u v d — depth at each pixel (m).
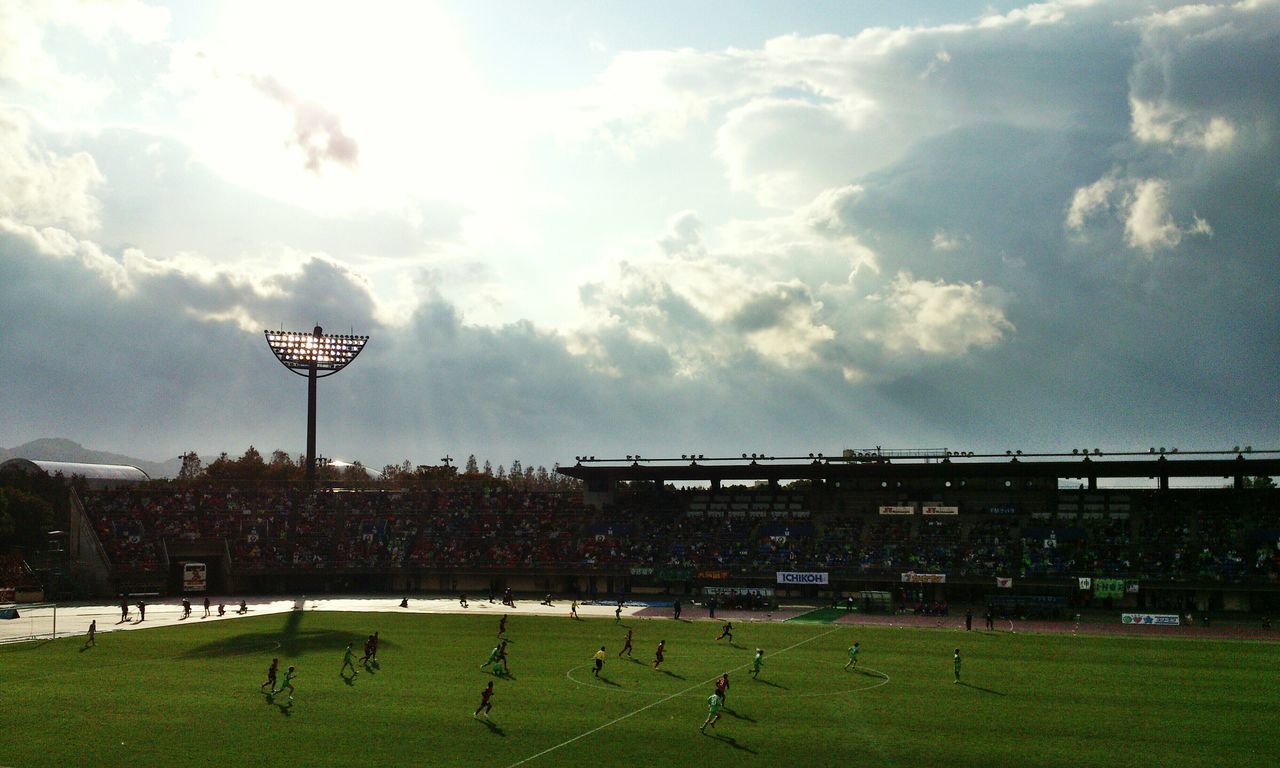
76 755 55.59
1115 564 134.75
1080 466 152.62
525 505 176.38
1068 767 53.31
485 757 55.00
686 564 153.12
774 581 147.00
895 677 79.81
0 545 183.38
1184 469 149.12
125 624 115.81
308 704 68.88
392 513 174.25
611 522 168.88
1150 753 56.09
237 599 149.25
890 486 166.88
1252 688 75.38
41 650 94.81
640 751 56.28
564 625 114.25
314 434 180.12
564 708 67.44
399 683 76.69
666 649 95.19
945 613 128.38
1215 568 130.38
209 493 172.62
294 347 178.88
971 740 58.94
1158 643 100.62
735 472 168.62
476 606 136.62
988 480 161.38
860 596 132.75
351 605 138.50
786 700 70.31
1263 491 146.88
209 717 64.81
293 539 166.00
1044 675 80.94
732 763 53.88
